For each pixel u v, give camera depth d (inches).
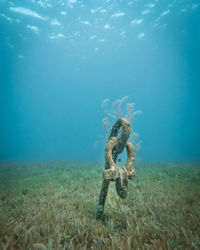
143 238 107.2
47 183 280.5
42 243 98.7
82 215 142.0
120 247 93.7
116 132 129.3
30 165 639.1
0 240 101.0
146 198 184.5
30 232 107.8
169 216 132.6
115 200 181.5
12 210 153.7
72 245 95.9
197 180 284.5
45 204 169.0
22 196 202.4
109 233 112.1
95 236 108.4
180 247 93.2
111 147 116.7
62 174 377.1
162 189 223.9
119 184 111.0
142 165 586.2
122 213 143.7
